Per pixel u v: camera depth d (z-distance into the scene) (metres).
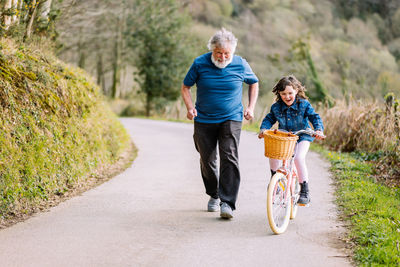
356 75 35.91
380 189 7.30
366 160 10.63
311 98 27.03
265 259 4.51
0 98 6.75
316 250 4.73
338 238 5.07
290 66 37.69
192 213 6.20
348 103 13.62
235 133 5.94
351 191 7.11
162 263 4.43
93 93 10.85
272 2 54.38
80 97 9.63
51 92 8.30
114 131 11.82
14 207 6.07
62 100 8.62
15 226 5.53
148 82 36.97
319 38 48.72
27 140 6.97
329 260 4.45
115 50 43.66
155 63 36.81
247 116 5.93
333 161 10.01
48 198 6.81
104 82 48.38
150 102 37.56
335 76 35.34
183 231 5.41
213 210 6.29
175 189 7.70
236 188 5.91
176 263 4.43
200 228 5.52
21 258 4.50
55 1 10.84
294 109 5.65
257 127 21.42
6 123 6.66
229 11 56.25
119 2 28.12
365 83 30.86
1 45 7.68
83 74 11.04
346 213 5.99
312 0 53.81
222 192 5.89
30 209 6.26
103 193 7.37
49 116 7.89
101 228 5.50
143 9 37.47
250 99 6.10
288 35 49.97
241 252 4.71
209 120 5.95
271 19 53.06
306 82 28.23
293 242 4.99
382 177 8.50
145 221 5.81
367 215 5.71
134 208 6.45
